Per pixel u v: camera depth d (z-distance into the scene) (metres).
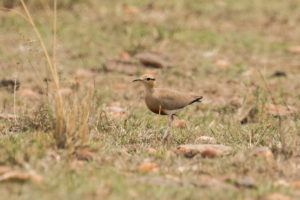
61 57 18.75
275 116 13.30
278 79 17.59
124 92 15.98
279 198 7.77
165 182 8.28
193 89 16.61
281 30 23.91
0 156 8.91
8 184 7.89
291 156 9.80
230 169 9.16
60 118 9.54
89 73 17.33
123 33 21.66
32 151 9.13
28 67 17.36
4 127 11.37
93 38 20.84
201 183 8.30
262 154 9.71
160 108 10.99
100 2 24.84
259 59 20.11
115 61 18.23
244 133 11.59
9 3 22.41
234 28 23.77
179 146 10.16
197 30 22.92
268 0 27.72
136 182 8.24
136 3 25.08
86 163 9.12
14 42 19.67
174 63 18.95
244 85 15.44
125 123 11.78
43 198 7.42
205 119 13.32
